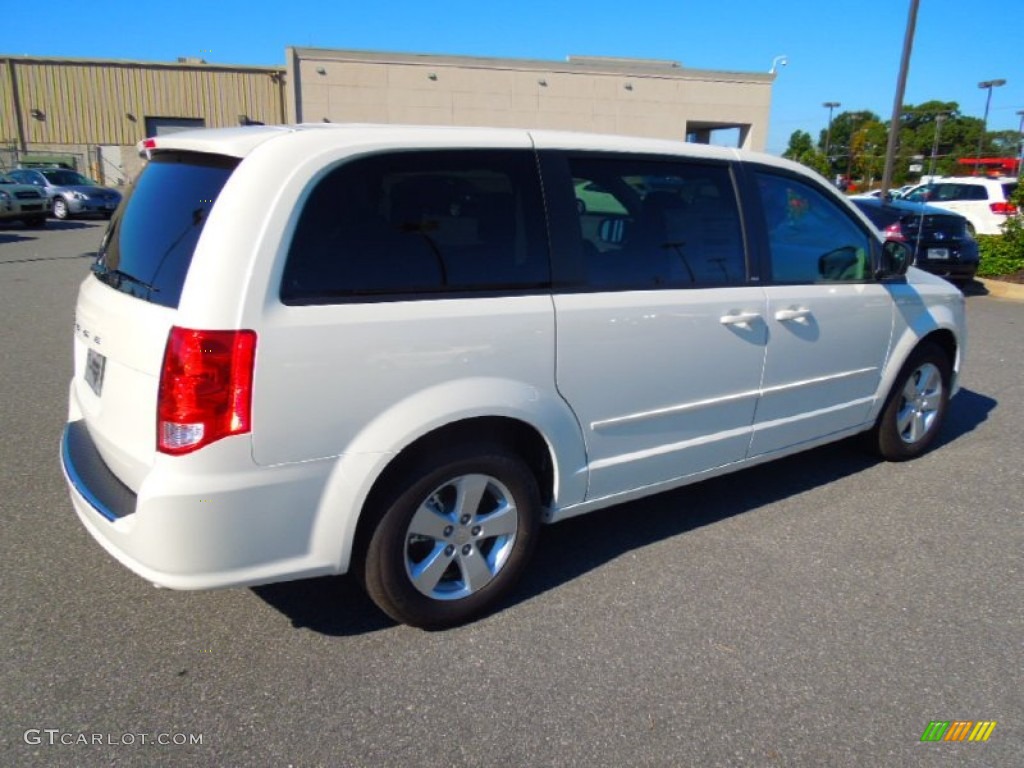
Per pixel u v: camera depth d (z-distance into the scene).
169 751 2.44
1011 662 2.98
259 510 2.56
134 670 2.81
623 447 3.43
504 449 3.07
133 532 2.53
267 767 2.39
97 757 2.40
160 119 36.81
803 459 5.08
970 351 8.24
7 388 6.02
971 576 3.61
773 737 2.57
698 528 4.05
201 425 2.44
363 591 3.38
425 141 2.86
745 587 3.48
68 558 3.55
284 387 2.52
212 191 2.63
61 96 35.91
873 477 4.78
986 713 2.70
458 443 2.97
